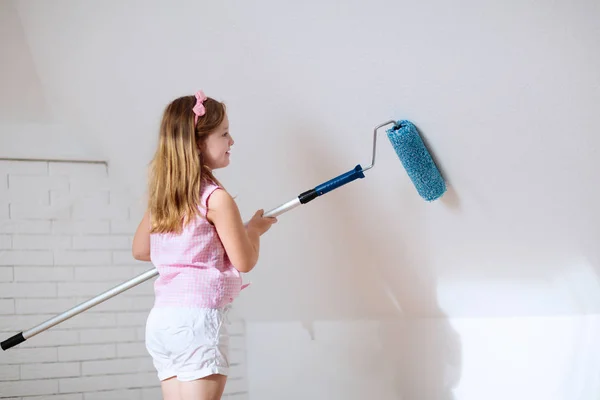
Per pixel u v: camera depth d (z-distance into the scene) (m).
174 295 1.84
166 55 2.27
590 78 1.40
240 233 1.84
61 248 2.92
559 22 1.35
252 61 2.01
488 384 2.22
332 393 2.66
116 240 2.97
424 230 2.12
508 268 2.04
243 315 2.94
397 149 1.79
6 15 2.60
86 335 2.93
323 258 2.51
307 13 1.74
